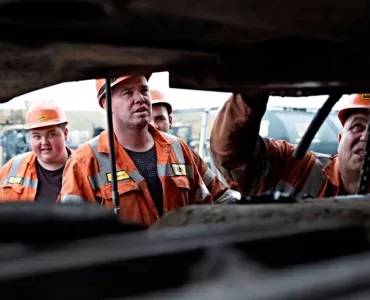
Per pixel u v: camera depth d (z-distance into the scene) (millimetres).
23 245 500
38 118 3084
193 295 408
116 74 1280
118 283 454
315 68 1207
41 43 1056
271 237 583
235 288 425
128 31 1015
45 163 3137
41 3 882
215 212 960
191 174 2469
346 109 2354
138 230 636
